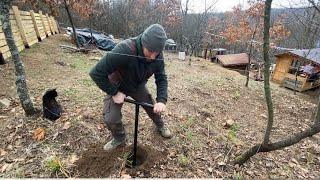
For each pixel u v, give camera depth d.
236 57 18.95
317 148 4.31
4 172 2.93
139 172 3.02
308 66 13.60
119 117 3.13
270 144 3.24
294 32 13.13
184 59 14.88
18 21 8.96
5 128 3.70
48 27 14.97
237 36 14.79
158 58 2.91
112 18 25.12
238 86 7.95
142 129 3.93
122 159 3.17
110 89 2.75
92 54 10.51
